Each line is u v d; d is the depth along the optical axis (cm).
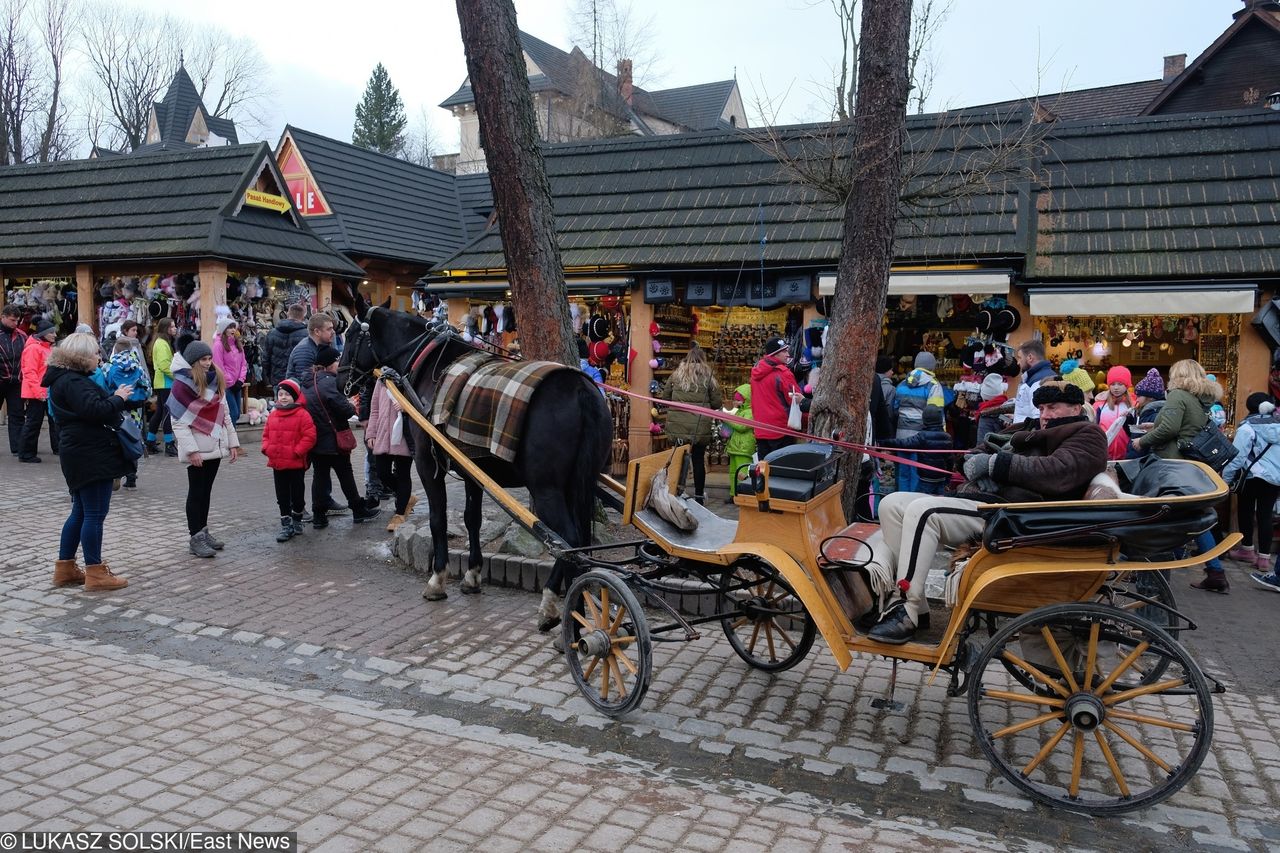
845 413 687
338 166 2456
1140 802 396
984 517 430
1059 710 421
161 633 625
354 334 750
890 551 484
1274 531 884
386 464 945
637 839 374
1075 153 1170
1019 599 439
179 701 504
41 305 1670
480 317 1345
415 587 736
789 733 486
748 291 1146
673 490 577
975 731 430
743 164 1323
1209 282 969
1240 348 973
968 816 405
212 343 1430
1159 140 1154
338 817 383
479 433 591
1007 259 1039
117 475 708
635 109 4344
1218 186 1074
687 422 1002
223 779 413
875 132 673
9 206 1741
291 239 1672
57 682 526
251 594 708
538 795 409
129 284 1603
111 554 809
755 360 1292
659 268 1164
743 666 584
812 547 473
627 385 1212
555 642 612
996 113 1211
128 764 425
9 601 680
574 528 580
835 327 693
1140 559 423
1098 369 1205
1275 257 963
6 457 1281
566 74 4262
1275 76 2291
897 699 534
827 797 419
